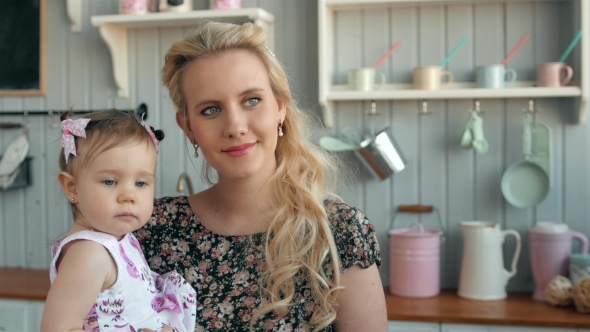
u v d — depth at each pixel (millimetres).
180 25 2785
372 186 2680
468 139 2512
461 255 2623
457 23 2592
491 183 2598
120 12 2691
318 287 1303
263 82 1283
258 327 1301
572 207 2535
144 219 1253
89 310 1154
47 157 2967
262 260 1342
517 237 2477
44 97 2971
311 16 2697
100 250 1179
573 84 2434
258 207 1376
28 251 3006
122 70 2834
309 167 1450
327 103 2545
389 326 2258
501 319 2160
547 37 2531
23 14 2977
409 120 2648
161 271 1379
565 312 2230
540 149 2506
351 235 1354
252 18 2537
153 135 1312
